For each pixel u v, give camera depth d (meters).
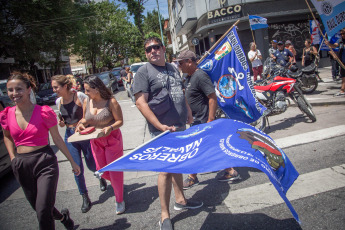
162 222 2.69
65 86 3.54
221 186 3.62
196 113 3.77
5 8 16.83
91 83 3.14
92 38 35.88
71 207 3.66
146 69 2.87
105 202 3.68
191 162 2.12
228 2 15.68
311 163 3.87
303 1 15.55
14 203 4.02
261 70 10.95
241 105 4.19
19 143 2.56
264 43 15.78
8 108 2.64
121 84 25.09
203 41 19.88
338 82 9.65
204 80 3.55
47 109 2.63
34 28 18.02
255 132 2.62
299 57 16.28
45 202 2.44
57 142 2.68
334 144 4.40
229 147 2.19
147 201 3.52
